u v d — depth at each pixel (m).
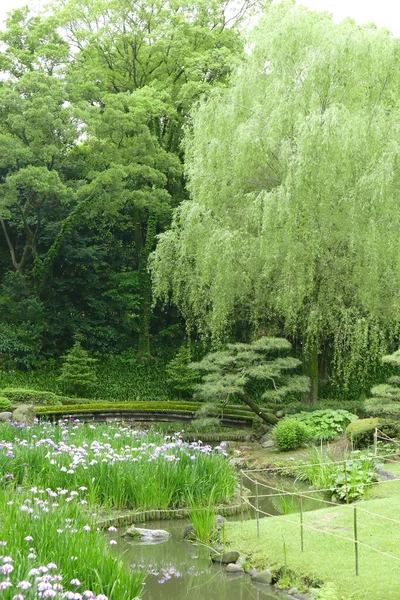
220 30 27.88
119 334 28.22
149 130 25.25
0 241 28.67
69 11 26.47
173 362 23.55
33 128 22.06
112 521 8.80
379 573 6.48
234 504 9.87
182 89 24.09
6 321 26.27
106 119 23.09
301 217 15.20
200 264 16.69
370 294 15.23
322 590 6.33
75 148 25.27
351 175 14.75
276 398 15.28
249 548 7.70
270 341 15.80
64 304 27.45
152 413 19.39
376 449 12.00
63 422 14.86
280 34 15.88
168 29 25.69
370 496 9.68
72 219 24.95
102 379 25.03
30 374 24.47
